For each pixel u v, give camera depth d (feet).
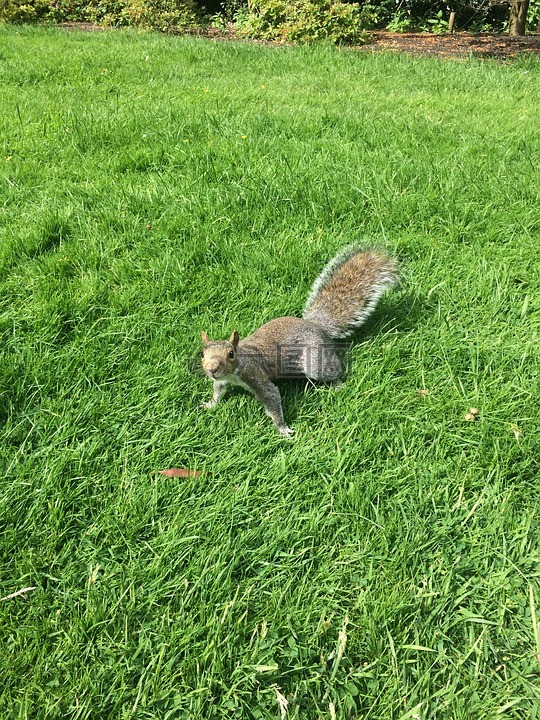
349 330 3.48
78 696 1.95
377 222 4.40
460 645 2.12
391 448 2.79
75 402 2.97
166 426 2.88
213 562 2.33
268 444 2.83
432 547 2.40
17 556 2.33
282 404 3.10
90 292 3.55
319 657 2.08
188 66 8.72
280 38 12.50
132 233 4.13
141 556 2.38
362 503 2.52
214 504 2.56
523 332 3.41
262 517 2.52
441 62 9.75
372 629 2.10
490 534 2.41
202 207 4.44
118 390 3.04
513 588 2.24
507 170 5.11
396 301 3.69
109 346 3.26
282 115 6.34
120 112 6.19
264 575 2.32
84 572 2.31
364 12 13.78
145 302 3.59
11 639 2.07
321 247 4.08
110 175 4.98
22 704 1.90
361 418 2.92
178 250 4.00
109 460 2.75
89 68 8.18
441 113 6.81
